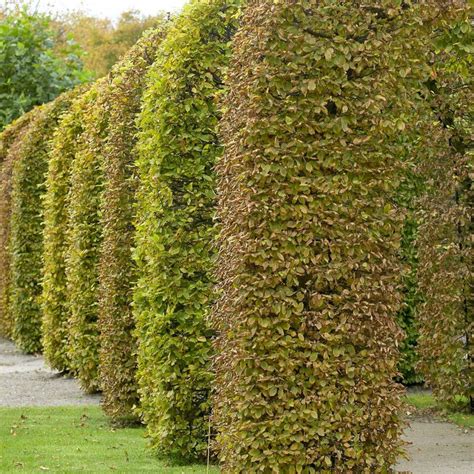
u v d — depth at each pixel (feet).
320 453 24.18
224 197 26.35
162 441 32.30
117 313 40.16
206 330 32.42
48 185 56.54
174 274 32.35
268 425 24.30
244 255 24.23
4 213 73.56
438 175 40.11
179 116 32.50
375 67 24.63
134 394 40.01
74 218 48.75
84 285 48.29
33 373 59.11
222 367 25.72
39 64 88.38
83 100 54.80
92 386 48.80
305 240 24.03
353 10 24.40
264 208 24.03
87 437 37.27
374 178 24.52
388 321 24.38
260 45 24.39
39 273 66.39
